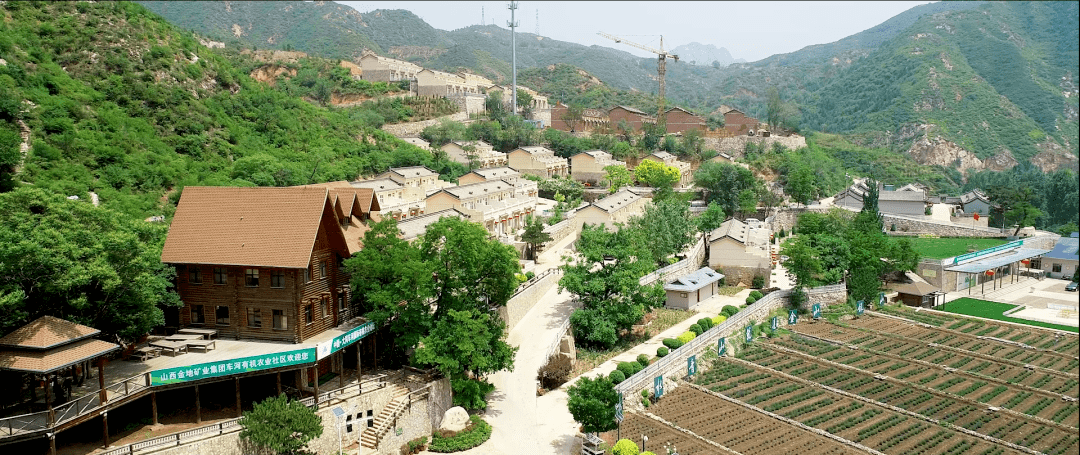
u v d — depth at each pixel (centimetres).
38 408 5331
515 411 7419
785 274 13275
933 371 9312
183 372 5597
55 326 5162
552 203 18012
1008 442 7194
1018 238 16550
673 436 7000
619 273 9331
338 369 7188
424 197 14850
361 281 6988
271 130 15575
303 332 6562
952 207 19588
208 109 14538
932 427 7594
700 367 9075
